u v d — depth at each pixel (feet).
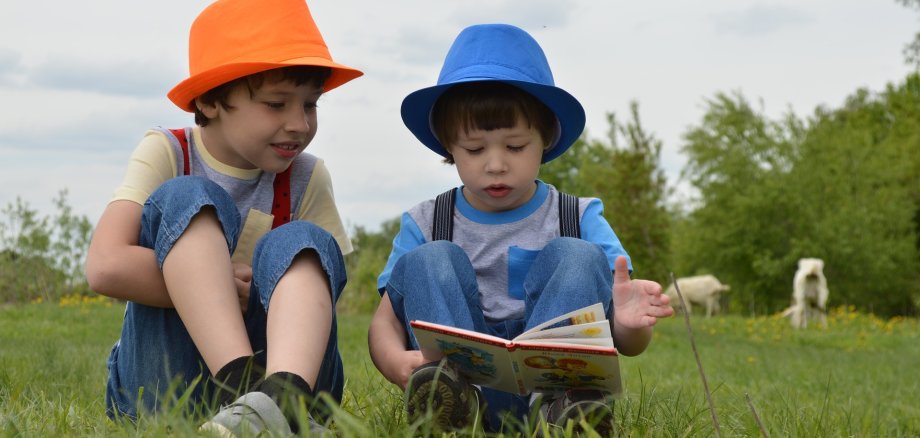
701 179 97.66
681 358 30.22
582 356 6.72
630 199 70.69
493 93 8.47
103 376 14.55
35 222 54.39
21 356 18.67
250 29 8.34
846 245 91.86
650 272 70.33
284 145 8.48
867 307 95.76
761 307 95.96
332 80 9.20
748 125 96.43
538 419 7.80
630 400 9.36
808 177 94.07
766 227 93.91
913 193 103.71
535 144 8.68
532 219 9.06
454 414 7.20
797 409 9.94
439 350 7.24
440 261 7.90
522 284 8.91
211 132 8.71
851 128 109.40
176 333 7.88
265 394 6.35
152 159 8.46
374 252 63.46
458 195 9.32
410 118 9.13
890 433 10.00
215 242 7.38
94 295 55.36
